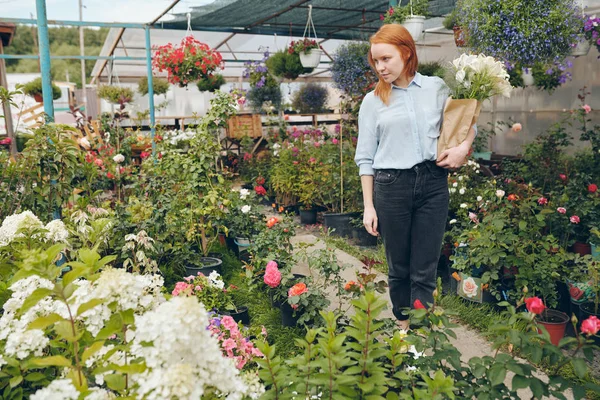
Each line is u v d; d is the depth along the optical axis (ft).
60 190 12.17
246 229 15.58
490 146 27.73
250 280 11.57
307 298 9.70
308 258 10.57
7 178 11.85
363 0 24.20
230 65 42.39
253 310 11.62
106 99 38.24
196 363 3.73
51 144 12.11
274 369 4.99
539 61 13.34
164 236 13.17
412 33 16.53
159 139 19.44
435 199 8.58
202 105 43.42
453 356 5.72
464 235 12.66
